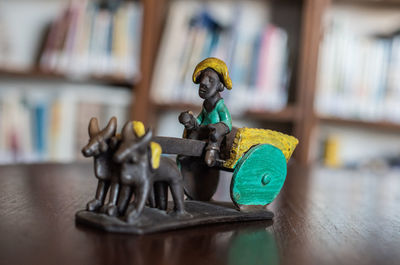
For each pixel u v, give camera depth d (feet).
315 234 1.40
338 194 2.13
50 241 1.20
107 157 1.36
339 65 3.20
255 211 1.51
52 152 3.24
